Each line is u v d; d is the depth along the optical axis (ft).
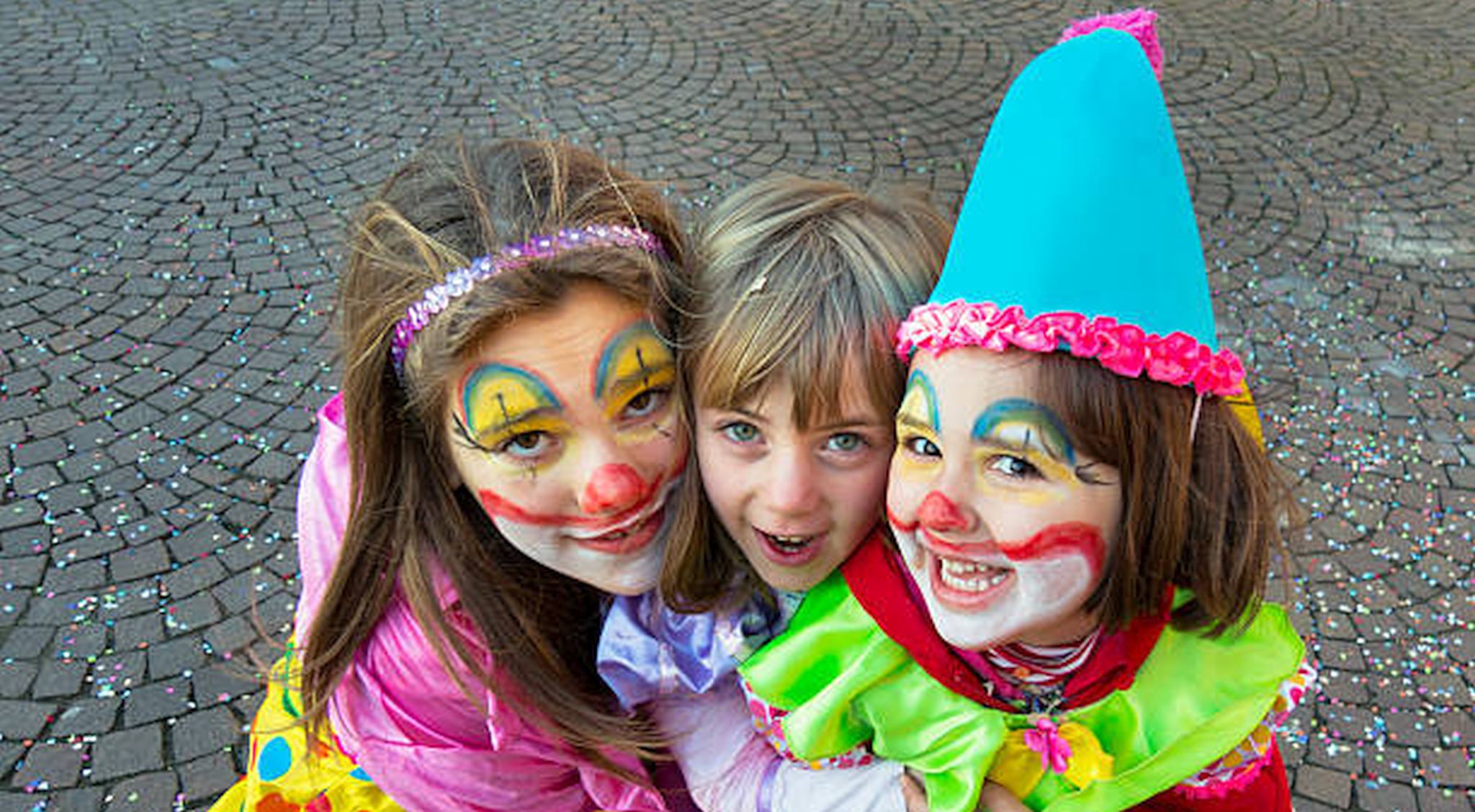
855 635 4.24
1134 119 3.36
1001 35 19.57
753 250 3.87
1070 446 3.38
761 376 3.67
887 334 3.71
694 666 4.48
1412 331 12.82
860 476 3.85
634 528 4.05
